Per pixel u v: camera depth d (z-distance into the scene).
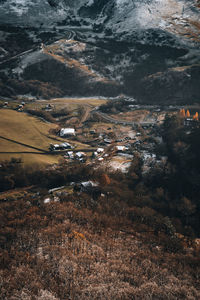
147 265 60.69
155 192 114.75
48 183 120.00
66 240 64.56
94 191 106.88
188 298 51.16
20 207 92.44
